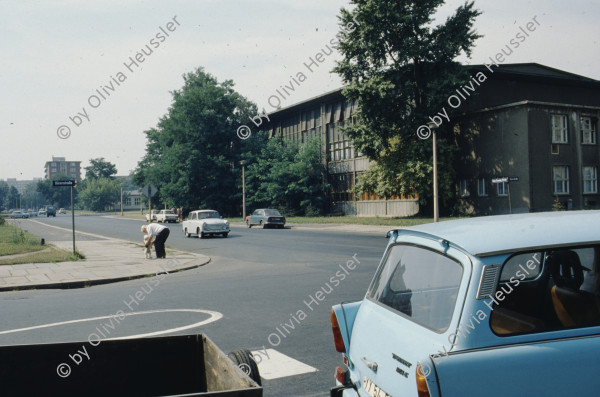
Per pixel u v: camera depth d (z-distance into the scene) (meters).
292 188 54.31
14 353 3.46
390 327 3.12
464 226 3.24
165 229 18.77
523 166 33.69
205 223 30.62
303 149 55.59
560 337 2.77
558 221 3.16
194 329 7.45
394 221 37.28
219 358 3.35
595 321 2.86
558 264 3.00
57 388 3.54
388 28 35.12
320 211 54.91
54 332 7.39
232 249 22.69
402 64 35.44
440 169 36.19
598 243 2.96
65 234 36.41
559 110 34.56
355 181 51.66
